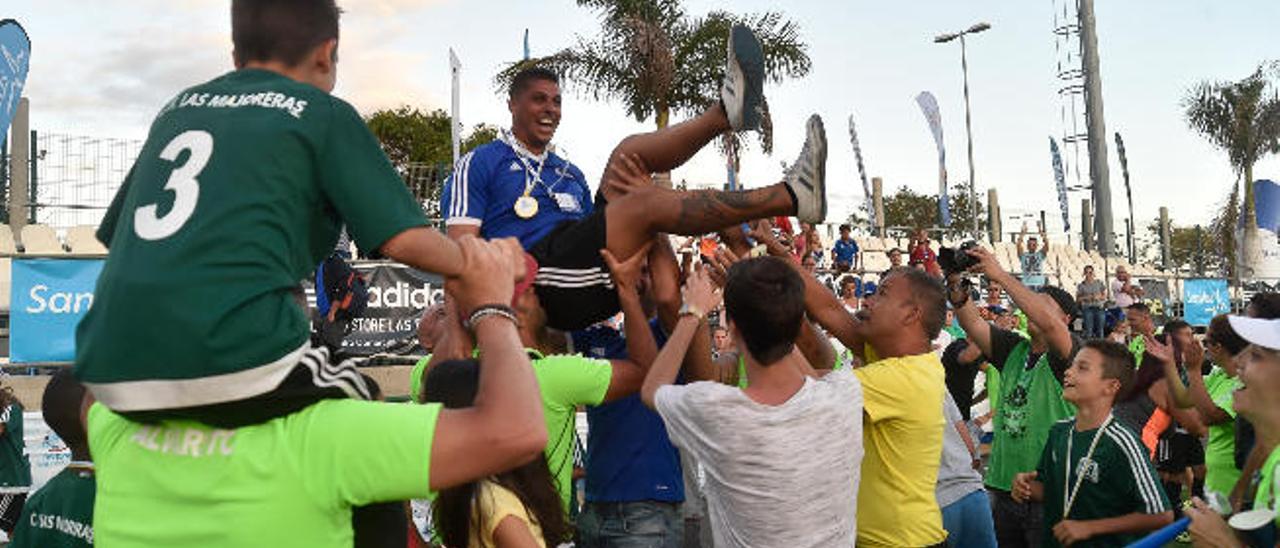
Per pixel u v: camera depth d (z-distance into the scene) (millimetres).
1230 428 5742
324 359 1887
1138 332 9680
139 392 1769
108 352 1776
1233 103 30828
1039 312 5281
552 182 4289
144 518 1885
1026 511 5539
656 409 3240
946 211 22562
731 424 3041
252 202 1817
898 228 25469
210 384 1752
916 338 3924
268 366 1775
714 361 4223
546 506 2703
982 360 7629
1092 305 18891
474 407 1911
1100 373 4363
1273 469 2875
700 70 18203
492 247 2113
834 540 3156
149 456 1901
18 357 10195
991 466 5898
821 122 3490
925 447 3805
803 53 18625
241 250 1788
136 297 1763
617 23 17812
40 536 3354
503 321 2031
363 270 11500
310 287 8195
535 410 1920
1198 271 30656
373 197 1916
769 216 3514
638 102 17953
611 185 3877
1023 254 23516
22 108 13602
